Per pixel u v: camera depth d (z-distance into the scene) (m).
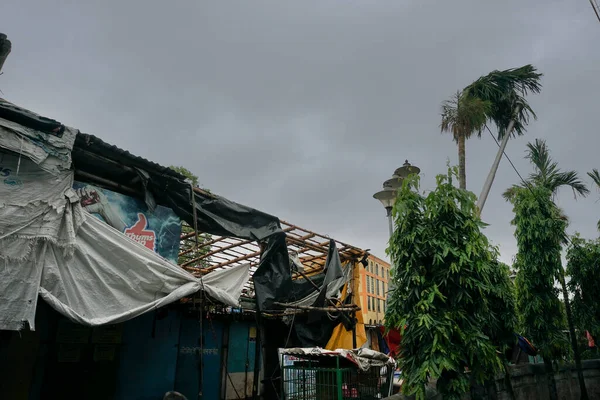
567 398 11.25
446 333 5.43
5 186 4.46
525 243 10.46
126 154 5.61
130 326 8.13
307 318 10.48
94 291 4.82
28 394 6.31
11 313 4.09
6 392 6.04
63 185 4.87
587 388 12.17
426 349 5.56
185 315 9.90
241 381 11.27
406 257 6.07
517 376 9.52
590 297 11.60
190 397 9.66
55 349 6.89
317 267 10.98
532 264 10.16
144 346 8.30
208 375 10.29
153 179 6.14
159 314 8.52
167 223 6.36
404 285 6.10
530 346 10.51
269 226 7.61
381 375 8.44
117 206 5.81
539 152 13.37
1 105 4.51
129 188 6.13
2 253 4.20
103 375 7.44
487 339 5.66
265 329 12.41
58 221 4.68
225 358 10.92
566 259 12.13
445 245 5.77
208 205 6.85
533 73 12.99
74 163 5.43
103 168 5.69
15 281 4.20
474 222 6.09
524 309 10.30
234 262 9.27
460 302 5.83
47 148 4.77
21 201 4.49
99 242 4.98
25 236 4.39
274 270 7.66
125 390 7.74
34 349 6.51
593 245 11.86
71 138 5.00
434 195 6.15
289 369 8.16
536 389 10.01
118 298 5.01
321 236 8.74
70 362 7.04
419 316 5.55
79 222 4.85
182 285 5.70
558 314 10.22
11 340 6.25
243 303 10.61
